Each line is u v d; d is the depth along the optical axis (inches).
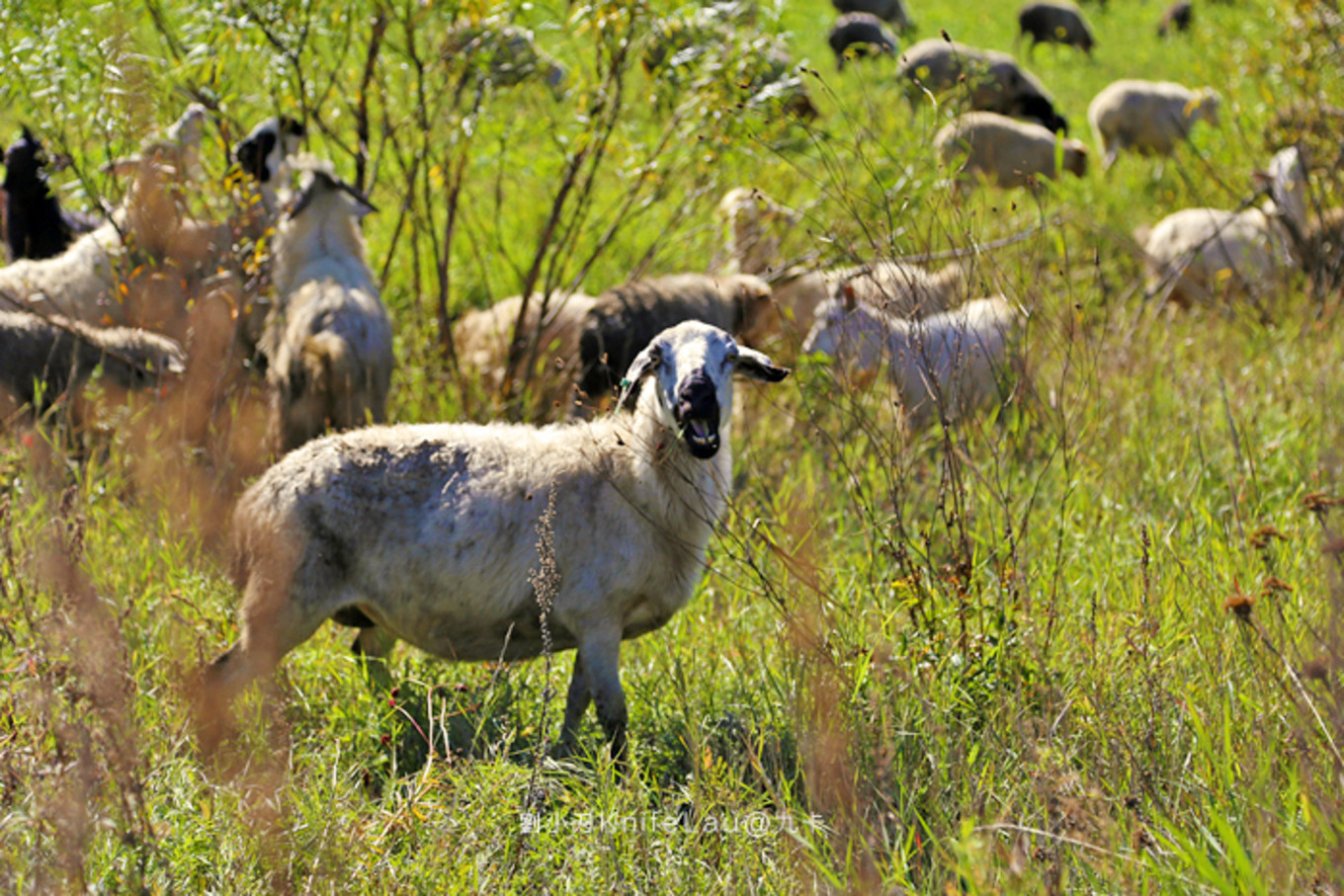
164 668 333.4
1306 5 772.0
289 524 313.1
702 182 584.7
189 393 505.0
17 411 470.3
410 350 584.4
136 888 233.1
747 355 331.3
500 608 321.1
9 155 595.2
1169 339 608.1
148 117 479.2
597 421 343.0
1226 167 985.5
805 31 1668.3
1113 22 2267.5
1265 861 231.9
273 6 520.7
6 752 262.1
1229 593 354.6
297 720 328.5
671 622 390.6
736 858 258.2
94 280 539.5
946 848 255.4
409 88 599.8
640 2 523.2
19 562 357.4
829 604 350.9
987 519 415.5
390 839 266.7
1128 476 468.1
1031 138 955.3
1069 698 295.0
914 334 370.0
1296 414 526.9
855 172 599.8
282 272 528.1
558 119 645.9
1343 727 248.7
